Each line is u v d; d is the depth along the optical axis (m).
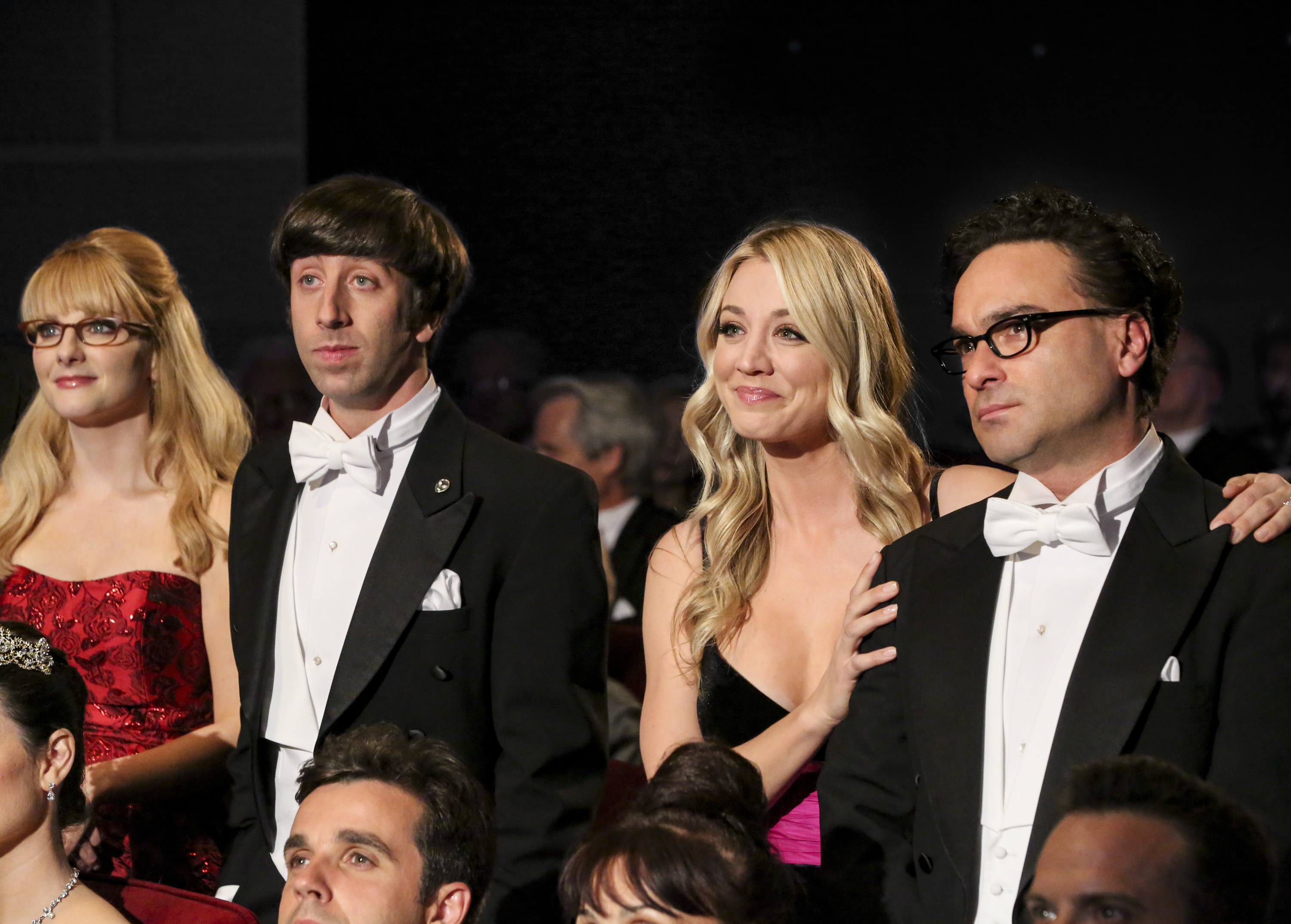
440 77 13.03
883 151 11.99
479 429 6.26
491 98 12.96
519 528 5.88
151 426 7.29
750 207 12.46
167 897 5.50
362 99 13.20
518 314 13.07
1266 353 11.18
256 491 6.35
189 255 13.66
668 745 6.11
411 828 4.86
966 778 4.59
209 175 13.58
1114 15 11.32
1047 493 4.81
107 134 13.71
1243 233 11.20
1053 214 4.71
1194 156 11.26
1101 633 4.50
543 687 5.70
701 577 6.21
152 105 13.63
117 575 7.02
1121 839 3.48
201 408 7.36
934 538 5.18
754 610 6.16
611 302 12.96
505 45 12.88
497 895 5.46
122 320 7.09
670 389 12.41
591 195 12.87
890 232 12.01
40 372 7.13
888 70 11.92
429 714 5.74
